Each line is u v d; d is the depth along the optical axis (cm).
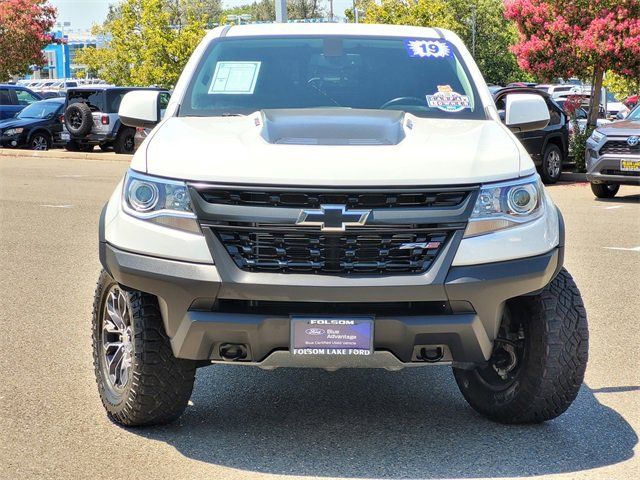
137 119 568
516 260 439
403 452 459
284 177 425
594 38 2003
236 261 430
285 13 1953
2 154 2773
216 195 433
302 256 427
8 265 966
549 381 467
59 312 761
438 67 579
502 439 477
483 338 439
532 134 1856
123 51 3753
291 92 557
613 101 4072
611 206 1519
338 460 448
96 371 505
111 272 455
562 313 464
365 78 568
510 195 444
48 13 4319
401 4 3494
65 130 2792
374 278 423
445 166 439
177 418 493
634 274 930
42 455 452
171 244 435
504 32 8112
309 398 547
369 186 424
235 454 455
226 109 547
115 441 471
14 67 4306
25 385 564
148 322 458
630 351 652
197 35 3597
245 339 432
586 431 490
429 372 603
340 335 427
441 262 429
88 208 1453
